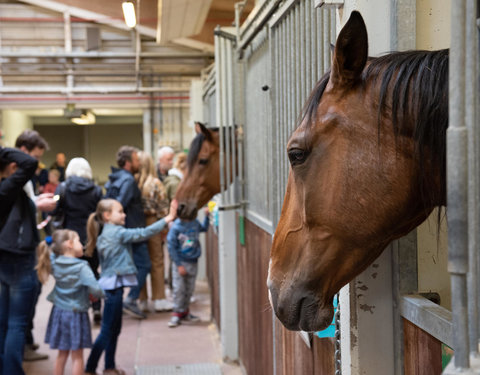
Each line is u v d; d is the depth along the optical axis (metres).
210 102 4.85
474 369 0.61
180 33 5.34
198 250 4.51
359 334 1.22
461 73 0.61
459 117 0.62
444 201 0.92
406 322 1.18
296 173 1.01
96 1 6.62
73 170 4.29
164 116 7.47
